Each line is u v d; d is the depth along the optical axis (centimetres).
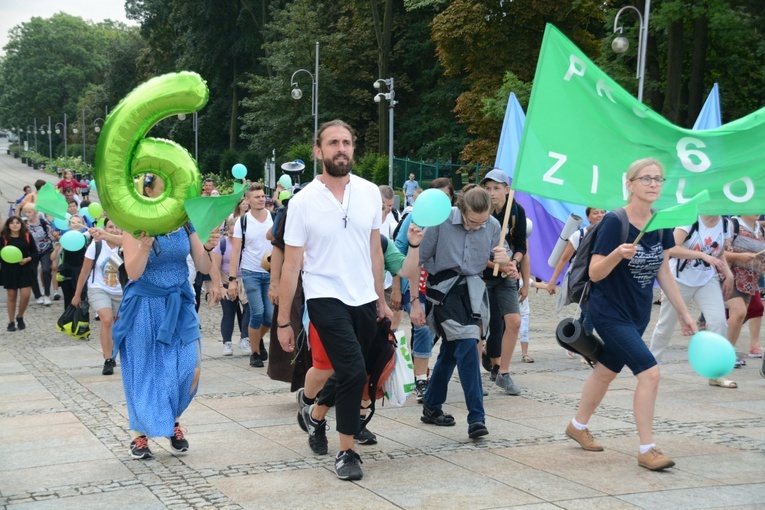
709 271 743
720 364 425
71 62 12350
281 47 4841
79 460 510
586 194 573
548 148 571
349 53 4812
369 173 3788
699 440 539
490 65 3606
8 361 978
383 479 457
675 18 2236
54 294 1639
